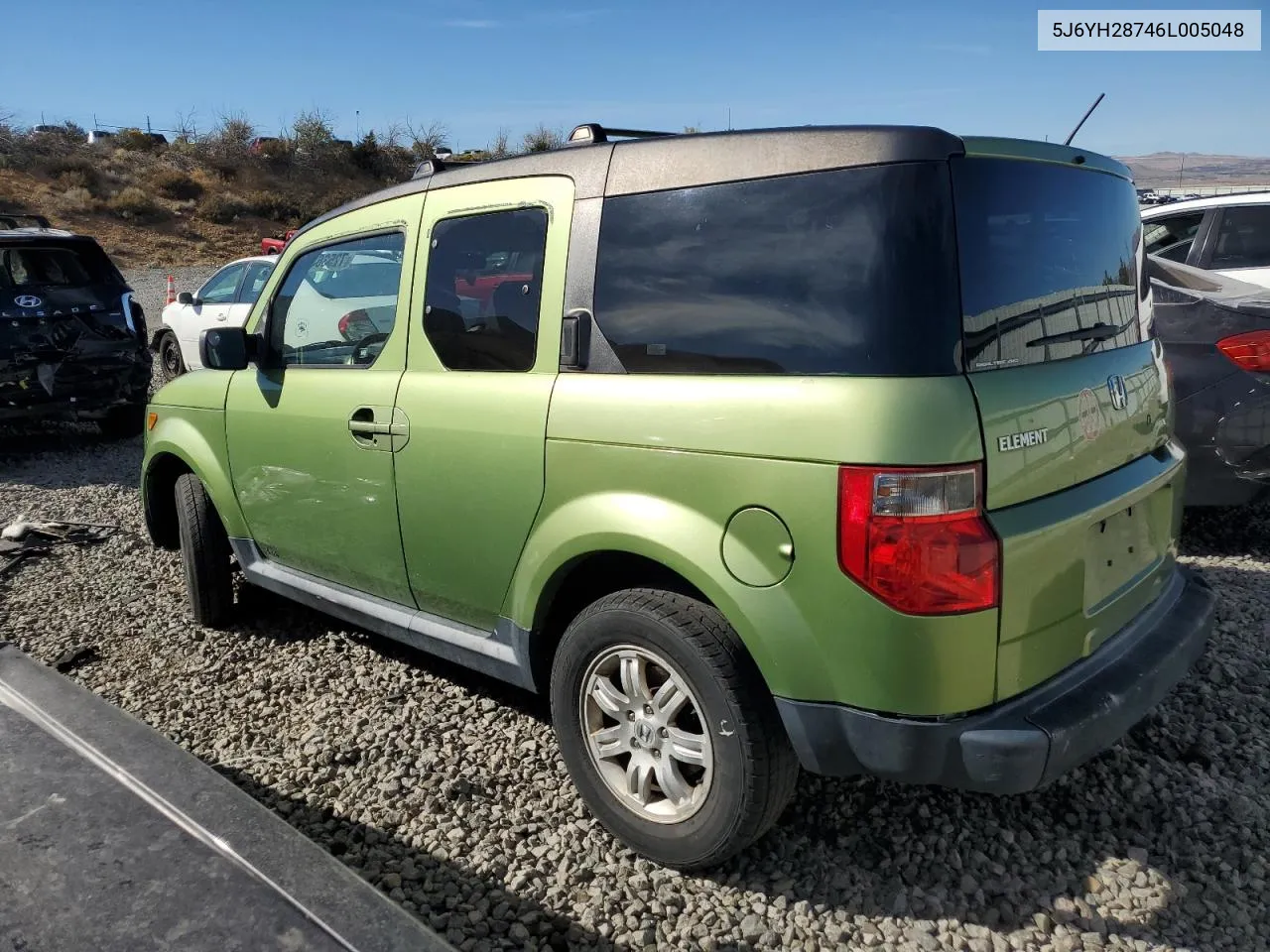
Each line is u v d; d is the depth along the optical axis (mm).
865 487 2227
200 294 12117
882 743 2311
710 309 2570
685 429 2529
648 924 2570
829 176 2414
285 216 41688
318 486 3725
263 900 2145
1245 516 5461
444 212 3293
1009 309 2430
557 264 2918
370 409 3436
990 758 2275
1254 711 3516
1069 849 2799
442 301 3264
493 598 3146
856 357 2307
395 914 2119
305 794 3238
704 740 2588
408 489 3320
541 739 3543
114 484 7719
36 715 2914
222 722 3781
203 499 4516
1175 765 3193
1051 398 2469
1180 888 2635
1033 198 2568
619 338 2752
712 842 2594
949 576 2215
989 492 2268
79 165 39562
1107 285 2879
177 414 4520
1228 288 5438
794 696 2391
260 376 4023
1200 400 4746
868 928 2525
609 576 2971
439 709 3797
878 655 2266
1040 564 2379
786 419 2354
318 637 4539
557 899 2688
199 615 4605
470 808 3127
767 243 2492
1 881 2207
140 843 2334
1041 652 2434
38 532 6148
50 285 8422
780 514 2354
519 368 3002
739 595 2422
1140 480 2803
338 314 3678
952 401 2230
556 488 2838
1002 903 2588
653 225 2721
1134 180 3201
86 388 8531
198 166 45125
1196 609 3000
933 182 2307
